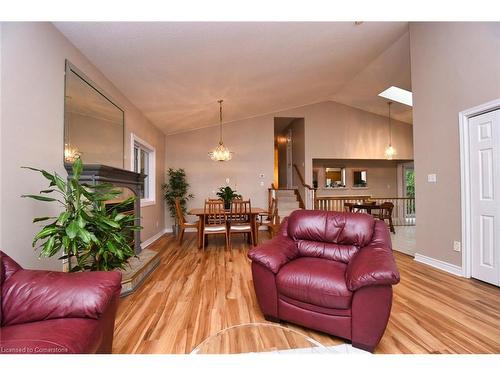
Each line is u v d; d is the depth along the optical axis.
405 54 4.21
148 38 2.61
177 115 5.22
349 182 8.50
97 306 1.15
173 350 1.52
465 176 2.70
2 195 1.65
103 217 1.85
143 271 2.74
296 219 2.38
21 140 1.82
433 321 1.82
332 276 1.66
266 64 3.82
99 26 2.31
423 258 3.27
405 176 8.55
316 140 7.09
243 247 4.41
